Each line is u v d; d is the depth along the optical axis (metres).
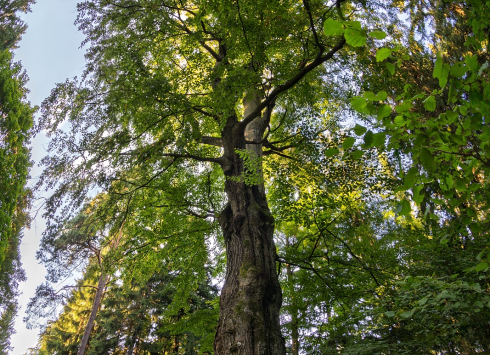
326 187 8.82
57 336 23.66
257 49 7.22
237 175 7.46
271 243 6.68
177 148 7.54
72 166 7.54
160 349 21.36
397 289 7.32
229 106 6.90
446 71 2.13
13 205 15.27
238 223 6.75
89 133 7.67
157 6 8.09
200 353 10.49
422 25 10.10
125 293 21.33
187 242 10.41
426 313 5.31
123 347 21.84
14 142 16.08
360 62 8.87
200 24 8.75
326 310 8.96
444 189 2.62
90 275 15.38
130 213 9.23
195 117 9.32
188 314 10.17
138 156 7.30
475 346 7.74
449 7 9.52
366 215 9.32
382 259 8.62
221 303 5.73
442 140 2.31
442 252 7.20
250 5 6.68
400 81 8.53
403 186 2.42
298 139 9.17
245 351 4.84
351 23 1.86
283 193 9.04
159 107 7.53
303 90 8.77
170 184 10.34
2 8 19.70
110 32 8.59
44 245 7.79
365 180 8.52
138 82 7.25
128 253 9.90
